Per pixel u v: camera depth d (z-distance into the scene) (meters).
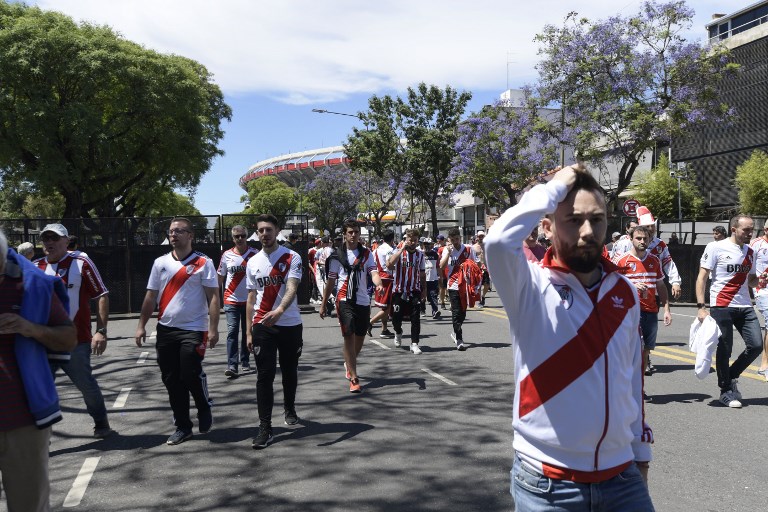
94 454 5.59
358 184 59.44
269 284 5.94
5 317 3.01
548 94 26.23
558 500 2.25
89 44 31.25
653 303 7.71
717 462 5.18
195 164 37.16
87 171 33.94
